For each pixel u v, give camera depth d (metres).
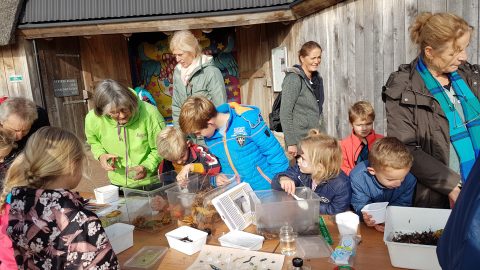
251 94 7.11
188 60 3.11
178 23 5.59
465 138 1.87
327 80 4.62
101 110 2.47
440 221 1.62
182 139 2.50
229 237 1.80
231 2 5.49
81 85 6.67
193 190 2.14
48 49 6.03
